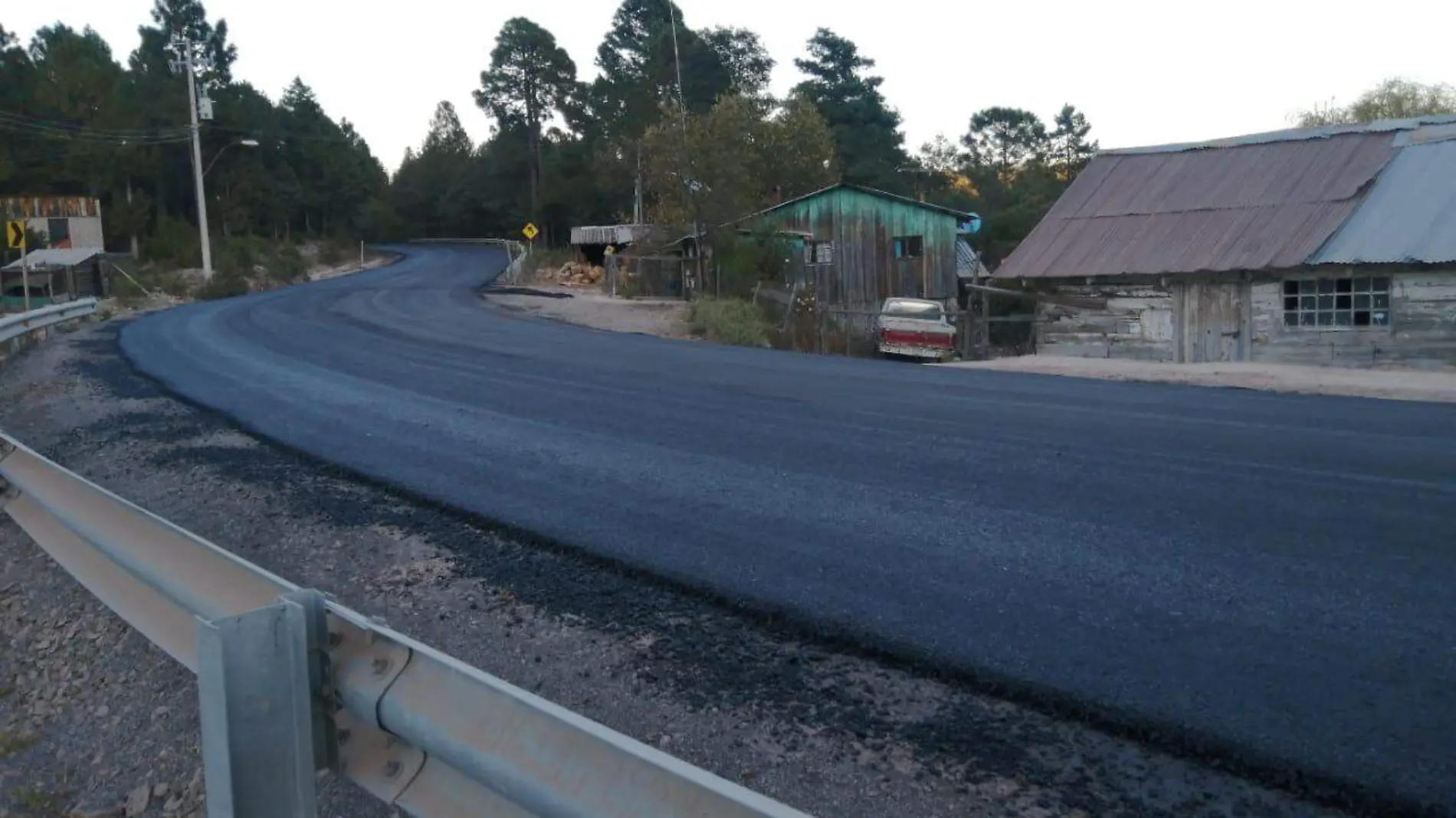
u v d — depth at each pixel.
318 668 3.13
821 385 13.91
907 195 69.12
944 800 3.80
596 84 82.75
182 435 11.30
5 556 8.55
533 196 92.06
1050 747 4.12
